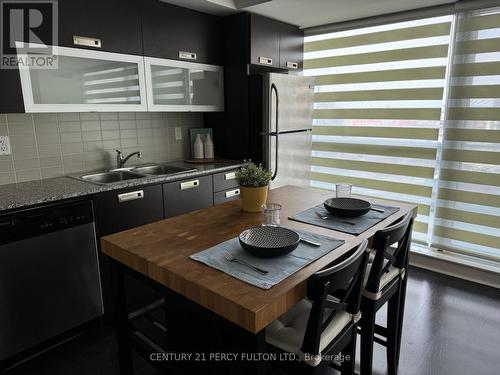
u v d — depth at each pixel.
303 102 3.41
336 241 1.44
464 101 2.76
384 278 1.64
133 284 2.41
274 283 1.09
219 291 1.04
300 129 3.42
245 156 3.28
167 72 2.79
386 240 1.44
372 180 3.47
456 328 2.22
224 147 3.45
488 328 2.22
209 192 2.89
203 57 3.03
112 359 2.00
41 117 2.43
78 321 2.15
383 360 1.96
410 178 3.22
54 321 2.04
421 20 2.95
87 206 2.11
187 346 1.50
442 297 2.59
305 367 1.21
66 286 2.07
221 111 3.34
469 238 2.91
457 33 2.71
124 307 1.58
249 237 1.42
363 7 2.89
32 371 1.90
